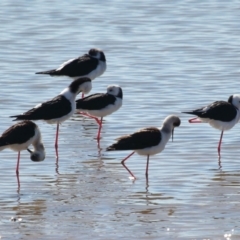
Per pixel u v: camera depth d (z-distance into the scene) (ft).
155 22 101.30
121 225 40.09
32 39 92.12
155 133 47.62
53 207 42.98
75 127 60.54
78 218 41.16
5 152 53.52
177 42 90.58
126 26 98.99
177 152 53.52
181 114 62.90
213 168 50.14
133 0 114.11
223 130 54.03
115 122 61.05
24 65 80.59
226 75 75.77
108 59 83.15
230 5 111.65
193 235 38.52
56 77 75.10
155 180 47.73
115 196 44.78
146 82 73.41
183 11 107.55
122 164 49.60
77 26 98.94
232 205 43.04
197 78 74.69
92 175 48.83
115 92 58.75
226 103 54.13
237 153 53.47
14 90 70.69
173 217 41.27
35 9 108.37
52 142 56.54
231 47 87.61
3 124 60.03
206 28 97.71
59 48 88.38
